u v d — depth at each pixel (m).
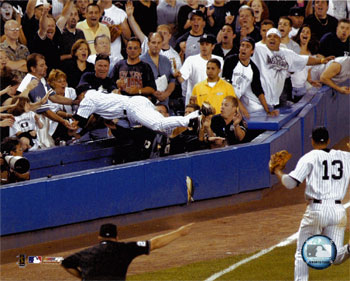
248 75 48.72
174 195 42.38
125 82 46.97
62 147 44.28
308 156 27.95
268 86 51.00
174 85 49.25
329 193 27.69
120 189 40.31
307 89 57.34
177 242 37.47
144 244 23.75
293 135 49.53
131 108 43.69
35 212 37.53
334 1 61.78
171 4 54.84
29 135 43.38
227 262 33.72
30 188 37.28
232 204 44.75
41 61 43.38
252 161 45.00
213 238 38.00
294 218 41.12
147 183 41.28
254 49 50.53
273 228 39.34
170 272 32.50
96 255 23.25
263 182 45.50
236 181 44.47
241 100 50.28
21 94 42.91
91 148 45.50
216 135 45.31
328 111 57.03
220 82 47.16
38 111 43.91
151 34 48.09
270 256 34.44
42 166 43.38
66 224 38.75
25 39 45.66
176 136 44.53
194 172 42.88
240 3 57.25
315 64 53.41
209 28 55.94
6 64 43.28
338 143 59.09
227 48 52.38
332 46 58.31
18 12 46.12
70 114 45.47
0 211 36.41
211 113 42.47
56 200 38.19
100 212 39.75
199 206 43.56
